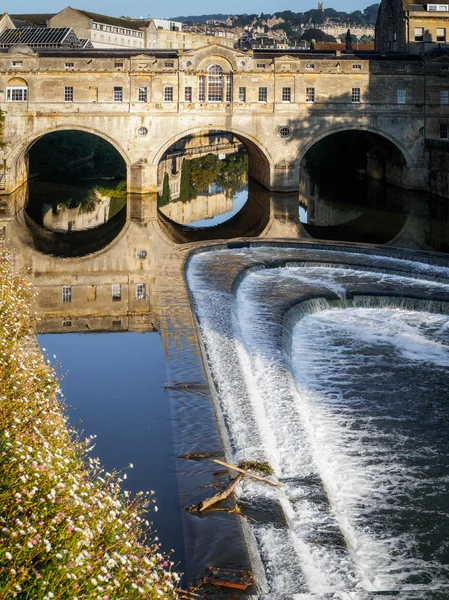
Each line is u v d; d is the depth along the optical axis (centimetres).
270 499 2339
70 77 9394
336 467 2781
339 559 2125
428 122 9956
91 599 1476
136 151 9669
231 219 8588
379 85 9831
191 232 7694
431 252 6078
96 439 2691
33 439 1912
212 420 2848
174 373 3350
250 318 4334
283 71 9681
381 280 5341
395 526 2423
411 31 11288
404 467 2800
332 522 2300
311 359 3900
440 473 2767
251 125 9806
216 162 14875
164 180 12144
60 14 18312
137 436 2709
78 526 1627
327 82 9781
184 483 2364
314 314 4688
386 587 2100
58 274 5509
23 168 10538
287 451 2739
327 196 10338
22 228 7550
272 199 9738
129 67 9431
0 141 9281
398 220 8212
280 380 3366
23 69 9300
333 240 6975
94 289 5025
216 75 9662
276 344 3859
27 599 1384
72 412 2936
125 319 4297
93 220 8275
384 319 4581
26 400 2184
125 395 3111
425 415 3269
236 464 2553
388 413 3275
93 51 9694
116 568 1627
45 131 9469
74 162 12475
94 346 3794
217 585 1870
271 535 2156
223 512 2208
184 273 5450
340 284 5209
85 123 9519
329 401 3381
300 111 9812
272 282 5281
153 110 9575
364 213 8781
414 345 4131
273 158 9931
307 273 5588
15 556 1435
